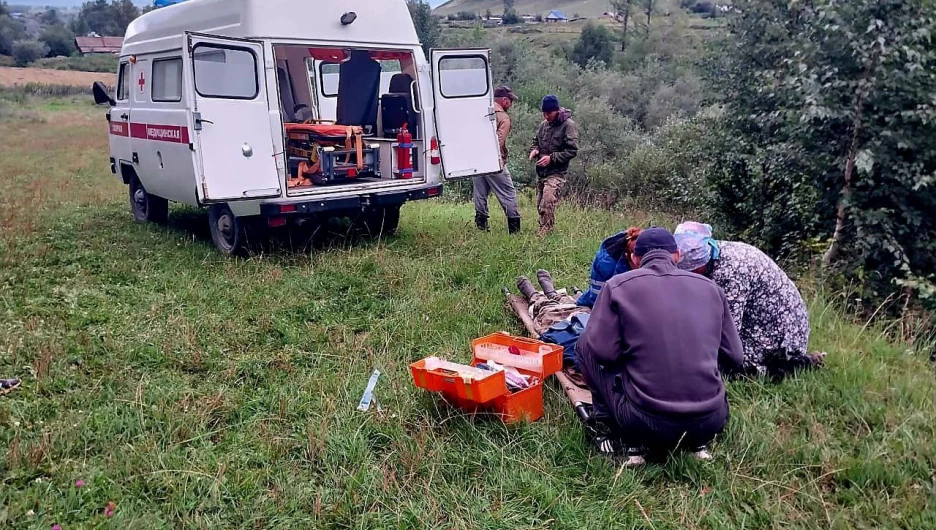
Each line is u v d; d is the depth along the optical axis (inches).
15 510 121.0
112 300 232.1
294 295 237.6
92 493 127.5
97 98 353.7
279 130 262.7
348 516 124.3
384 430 149.6
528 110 695.7
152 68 311.0
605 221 363.3
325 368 182.4
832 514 123.4
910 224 272.5
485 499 128.5
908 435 141.9
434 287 246.1
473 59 304.0
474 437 144.9
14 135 837.2
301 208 270.1
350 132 296.7
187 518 122.6
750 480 131.8
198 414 155.8
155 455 139.1
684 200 427.8
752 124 384.8
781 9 376.8
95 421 151.3
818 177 287.0
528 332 201.3
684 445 135.0
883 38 246.4
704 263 159.2
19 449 138.4
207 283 250.2
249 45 253.9
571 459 140.1
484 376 144.9
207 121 245.3
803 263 285.1
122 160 353.1
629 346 131.3
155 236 321.4
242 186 255.3
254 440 147.8
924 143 259.9
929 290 236.4
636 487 130.0
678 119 610.9
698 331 130.0
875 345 197.3
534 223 355.9
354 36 285.7
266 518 124.3
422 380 154.5
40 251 280.8
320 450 141.9
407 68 312.5
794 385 162.9
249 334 205.9
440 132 297.1
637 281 133.5
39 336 195.3
